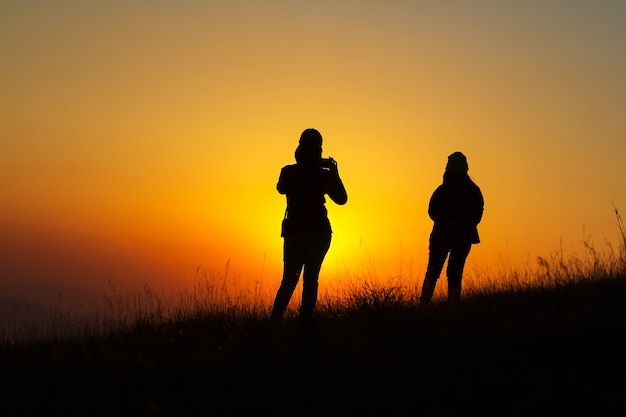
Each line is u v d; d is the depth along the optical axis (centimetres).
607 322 780
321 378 704
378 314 895
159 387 700
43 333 1014
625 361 695
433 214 1193
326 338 832
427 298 1076
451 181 1194
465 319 860
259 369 739
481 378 672
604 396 621
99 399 680
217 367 744
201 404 651
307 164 978
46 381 755
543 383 652
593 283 997
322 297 1035
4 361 893
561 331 767
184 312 1071
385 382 680
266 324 949
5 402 693
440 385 662
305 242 962
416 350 766
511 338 762
